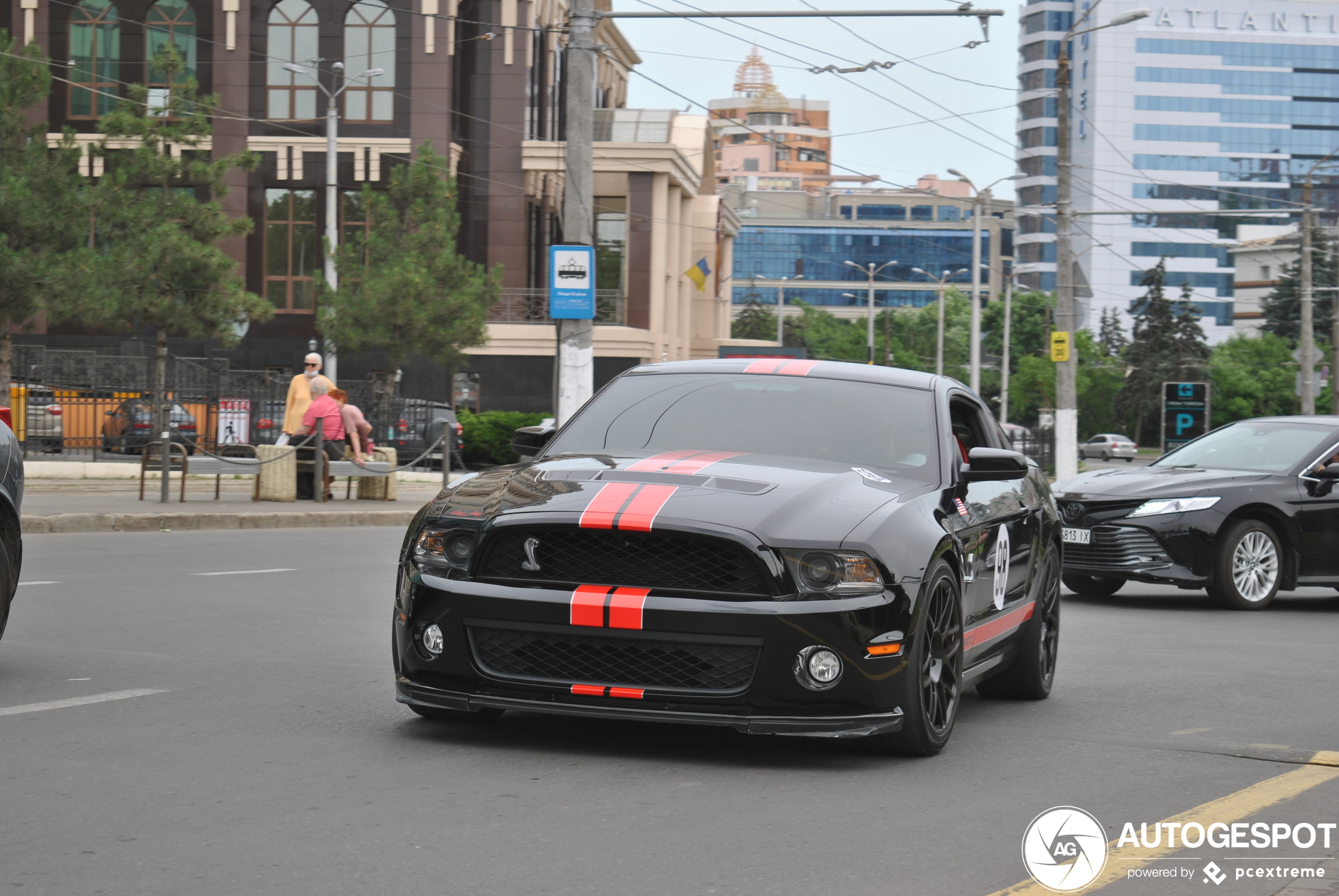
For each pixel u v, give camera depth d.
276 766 5.14
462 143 45.31
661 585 5.16
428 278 32.97
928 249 170.25
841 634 5.09
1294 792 5.20
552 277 18.97
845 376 6.68
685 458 5.84
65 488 20.31
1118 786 5.24
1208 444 12.99
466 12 45.19
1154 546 11.59
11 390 23.95
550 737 5.74
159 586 10.59
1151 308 93.88
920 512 5.60
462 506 5.53
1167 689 7.60
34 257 23.53
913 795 5.00
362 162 43.66
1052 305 119.19
